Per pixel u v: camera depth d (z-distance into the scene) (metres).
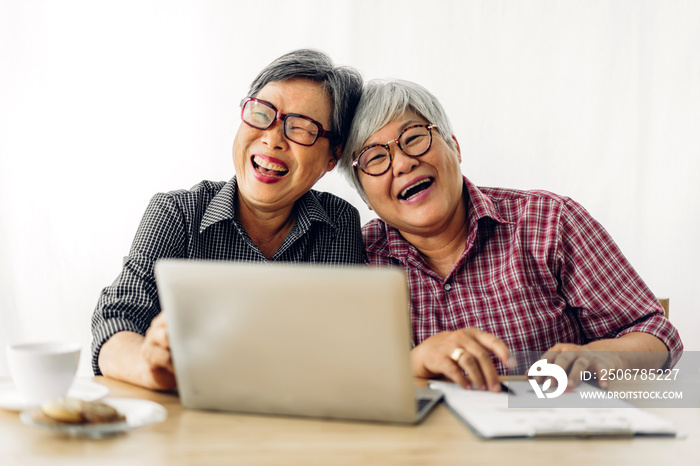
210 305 0.88
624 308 1.64
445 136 1.65
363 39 2.42
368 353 0.85
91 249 2.36
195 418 0.92
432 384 1.10
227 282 0.86
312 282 0.83
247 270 0.85
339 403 0.89
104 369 1.21
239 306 0.87
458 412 0.93
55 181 2.35
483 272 1.68
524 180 2.47
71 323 2.36
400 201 1.62
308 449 0.79
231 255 1.70
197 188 1.73
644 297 1.64
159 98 2.38
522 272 1.65
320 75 1.62
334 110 1.63
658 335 1.50
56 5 2.34
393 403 0.87
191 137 2.38
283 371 0.89
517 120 2.46
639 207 2.49
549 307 1.66
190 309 0.89
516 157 2.46
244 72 2.39
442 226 1.65
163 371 1.06
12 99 2.33
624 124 2.48
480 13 2.44
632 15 2.47
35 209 2.35
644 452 0.79
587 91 2.47
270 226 1.73
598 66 2.47
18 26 2.33
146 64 2.37
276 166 1.59
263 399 0.92
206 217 1.67
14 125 2.33
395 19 2.42
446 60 2.44
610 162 2.48
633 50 2.47
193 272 0.87
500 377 1.18
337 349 0.85
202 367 0.92
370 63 2.42
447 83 2.44
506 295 1.64
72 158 2.35
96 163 2.36
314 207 1.73
